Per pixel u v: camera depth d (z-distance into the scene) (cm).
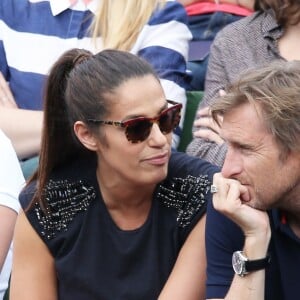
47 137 947
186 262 923
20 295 966
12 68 1327
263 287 834
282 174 773
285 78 764
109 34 1261
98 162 927
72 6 1296
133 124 862
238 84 778
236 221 816
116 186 912
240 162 788
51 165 955
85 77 888
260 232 815
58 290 971
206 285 895
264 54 1184
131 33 1256
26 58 1314
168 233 931
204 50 1467
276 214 837
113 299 928
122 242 927
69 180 952
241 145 778
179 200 932
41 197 950
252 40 1201
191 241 928
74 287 944
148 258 926
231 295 834
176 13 1288
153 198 935
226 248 877
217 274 882
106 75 874
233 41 1212
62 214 945
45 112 941
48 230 950
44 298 962
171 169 948
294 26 1172
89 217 937
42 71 1301
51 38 1301
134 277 927
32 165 1198
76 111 897
